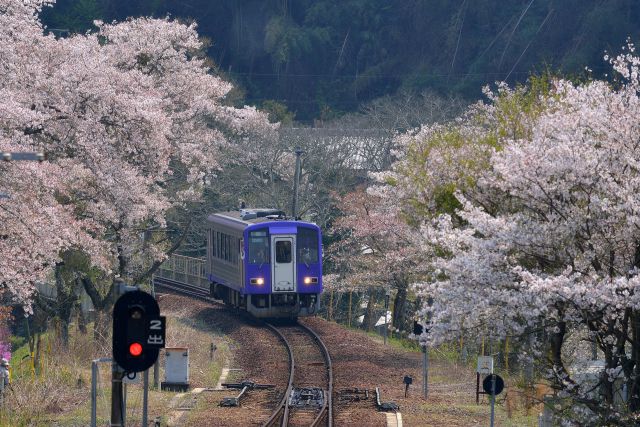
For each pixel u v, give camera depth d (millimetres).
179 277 186875
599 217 56656
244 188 180125
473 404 79188
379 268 138000
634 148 57562
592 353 69625
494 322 59844
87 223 91125
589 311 56281
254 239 124312
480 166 75375
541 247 57875
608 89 61719
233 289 131250
